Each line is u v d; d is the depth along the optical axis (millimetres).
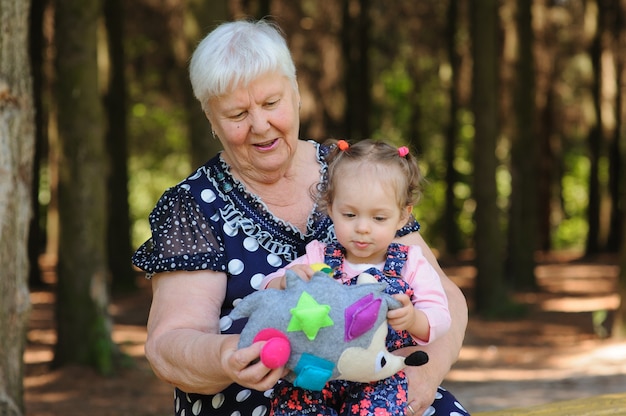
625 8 20766
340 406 2652
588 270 19609
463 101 23453
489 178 13758
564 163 27641
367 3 18531
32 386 8508
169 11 17812
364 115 18656
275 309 2348
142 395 8203
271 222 2926
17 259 5070
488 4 13445
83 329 8977
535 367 9562
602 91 21531
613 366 9094
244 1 16328
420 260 2734
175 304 2773
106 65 15180
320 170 3059
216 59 2750
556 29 21328
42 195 21562
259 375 2289
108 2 15078
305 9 18594
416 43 21547
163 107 22453
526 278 16516
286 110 2846
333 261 2748
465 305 3061
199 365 2504
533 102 16281
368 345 2373
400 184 2627
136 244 24641
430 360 2803
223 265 2832
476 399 7156
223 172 2963
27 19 5191
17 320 5059
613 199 22406
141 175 24828
